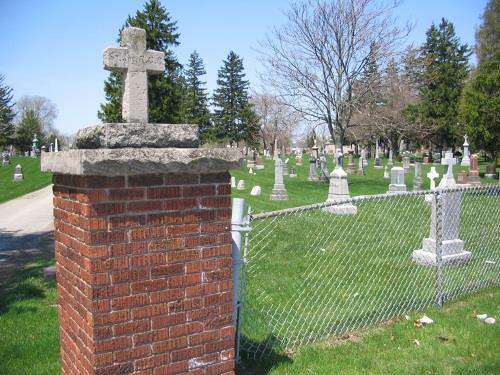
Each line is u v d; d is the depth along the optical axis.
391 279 7.06
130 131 3.06
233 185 24.53
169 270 3.17
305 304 5.95
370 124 26.08
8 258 9.20
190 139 3.28
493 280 6.99
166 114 39.22
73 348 3.32
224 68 70.75
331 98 25.42
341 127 25.73
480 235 10.12
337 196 14.09
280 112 27.45
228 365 3.47
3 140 66.69
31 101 97.25
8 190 23.06
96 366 2.93
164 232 3.13
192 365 3.31
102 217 2.90
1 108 65.88
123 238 2.98
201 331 3.33
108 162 2.81
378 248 9.13
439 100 51.16
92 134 3.12
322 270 7.46
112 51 3.28
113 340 2.98
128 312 3.03
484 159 51.59
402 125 26.70
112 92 36.12
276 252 8.41
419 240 9.97
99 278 2.91
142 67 3.39
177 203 3.17
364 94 25.61
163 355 3.18
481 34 49.81
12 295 6.32
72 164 2.90
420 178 24.55
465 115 30.89
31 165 37.91
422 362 4.36
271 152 71.69
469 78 50.31
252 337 4.83
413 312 5.70
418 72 26.94
